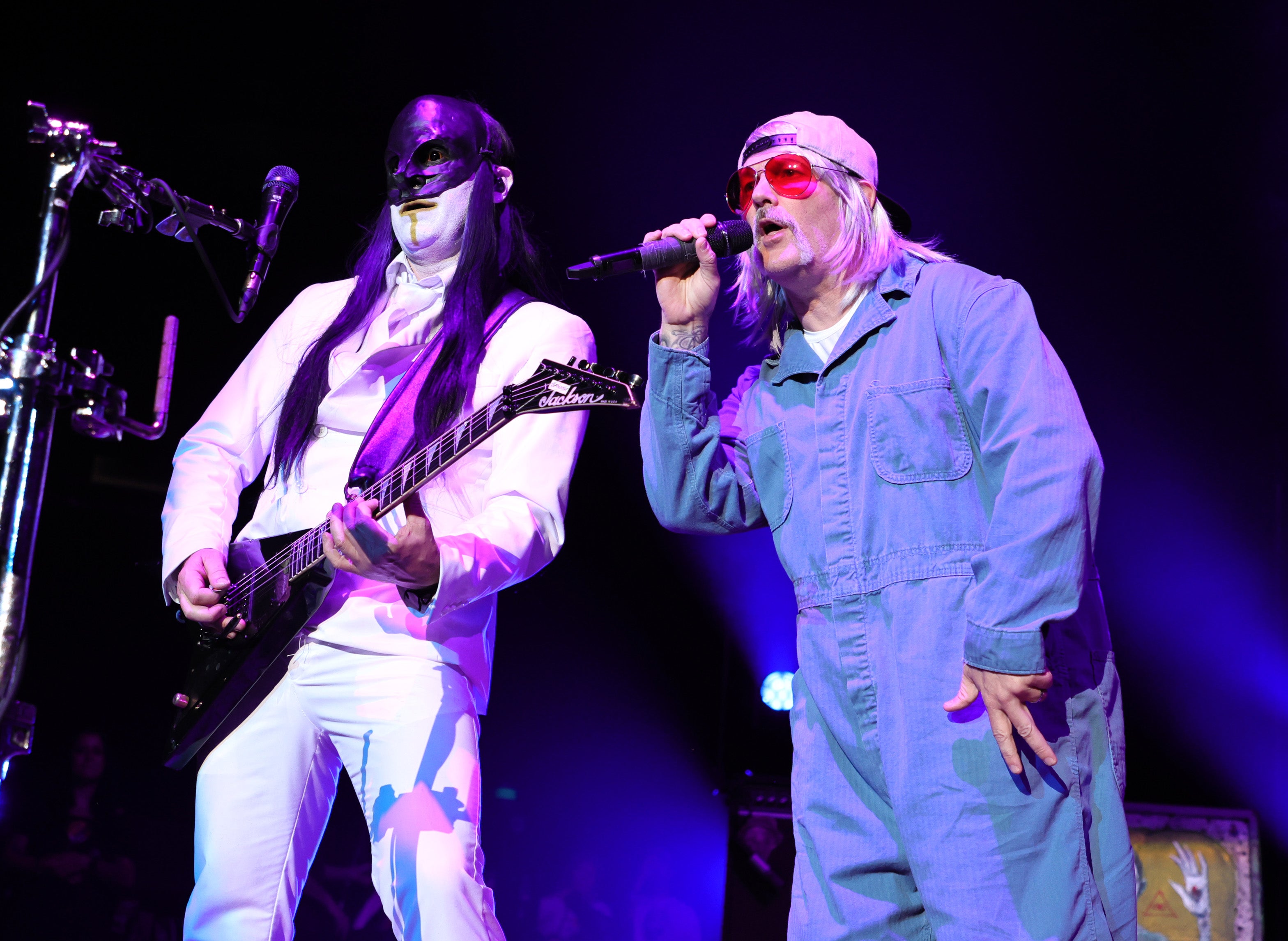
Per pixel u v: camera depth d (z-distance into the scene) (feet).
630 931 24.11
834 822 6.54
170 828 20.49
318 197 22.38
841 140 7.09
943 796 5.89
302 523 8.35
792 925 6.60
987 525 6.23
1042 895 5.68
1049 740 5.88
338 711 7.73
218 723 7.93
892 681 6.19
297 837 7.94
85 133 7.39
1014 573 5.65
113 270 22.44
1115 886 5.83
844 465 6.64
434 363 8.32
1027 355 6.17
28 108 7.43
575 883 24.21
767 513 7.09
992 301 6.41
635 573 28.02
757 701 26.61
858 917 6.36
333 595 7.91
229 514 8.75
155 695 24.95
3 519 6.68
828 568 6.59
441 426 8.05
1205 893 18.62
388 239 9.20
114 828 20.11
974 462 6.35
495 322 8.57
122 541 25.34
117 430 7.16
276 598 7.81
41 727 24.17
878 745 6.28
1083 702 6.05
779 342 7.59
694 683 27.61
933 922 5.87
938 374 6.47
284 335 9.23
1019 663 5.55
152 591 25.32
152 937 18.49
